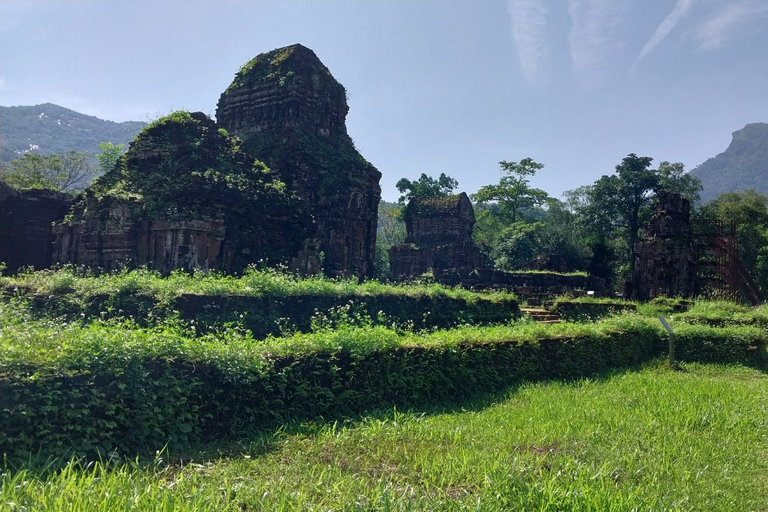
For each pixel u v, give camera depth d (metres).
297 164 25.89
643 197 59.62
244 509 4.30
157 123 18.44
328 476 5.14
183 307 10.84
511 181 68.06
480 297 17.72
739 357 16.72
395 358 9.22
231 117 28.81
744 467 6.29
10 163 55.84
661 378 12.66
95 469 4.62
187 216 15.68
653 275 33.97
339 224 27.34
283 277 13.80
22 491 4.12
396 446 6.33
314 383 7.88
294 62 28.02
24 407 5.16
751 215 57.19
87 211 17.16
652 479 5.53
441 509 4.43
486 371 10.82
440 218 46.59
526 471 5.33
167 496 4.02
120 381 5.87
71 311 10.87
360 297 14.25
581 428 7.39
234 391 6.84
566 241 56.38
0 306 9.93
